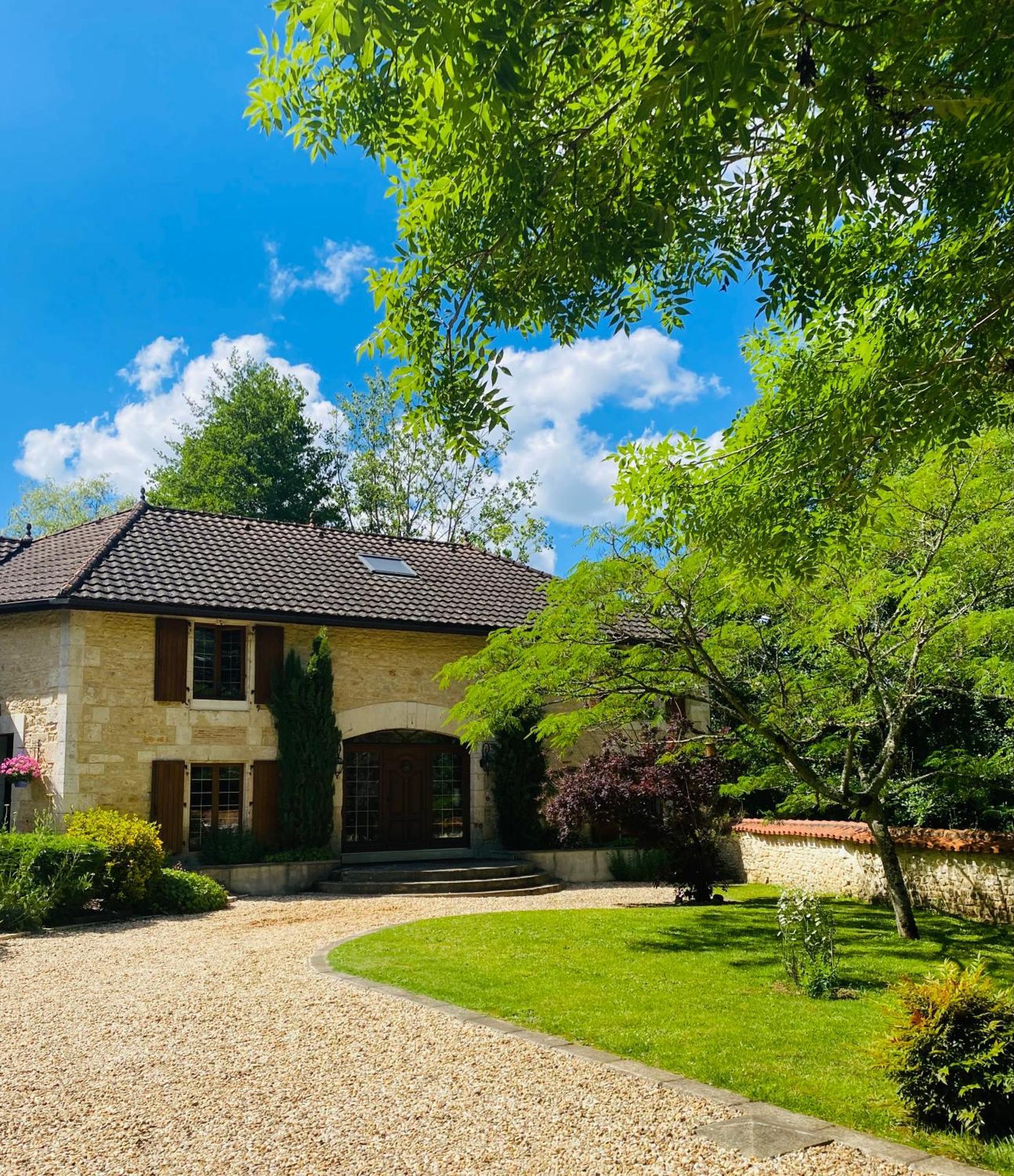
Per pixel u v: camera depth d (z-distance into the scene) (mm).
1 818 15867
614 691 11625
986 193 5543
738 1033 6930
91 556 16469
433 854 18250
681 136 4730
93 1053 6523
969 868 12258
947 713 14328
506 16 4039
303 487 36094
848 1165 4492
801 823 15875
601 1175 4414
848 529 6672
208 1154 4746
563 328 5988
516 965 9359
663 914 12969
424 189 5727
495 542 36938
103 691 15281
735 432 7301
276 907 13727
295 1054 6359
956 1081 5055
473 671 11961
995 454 9750
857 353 6957
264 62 5359
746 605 10648
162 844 14766
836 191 4691
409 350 5773
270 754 16797
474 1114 5203
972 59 4512
